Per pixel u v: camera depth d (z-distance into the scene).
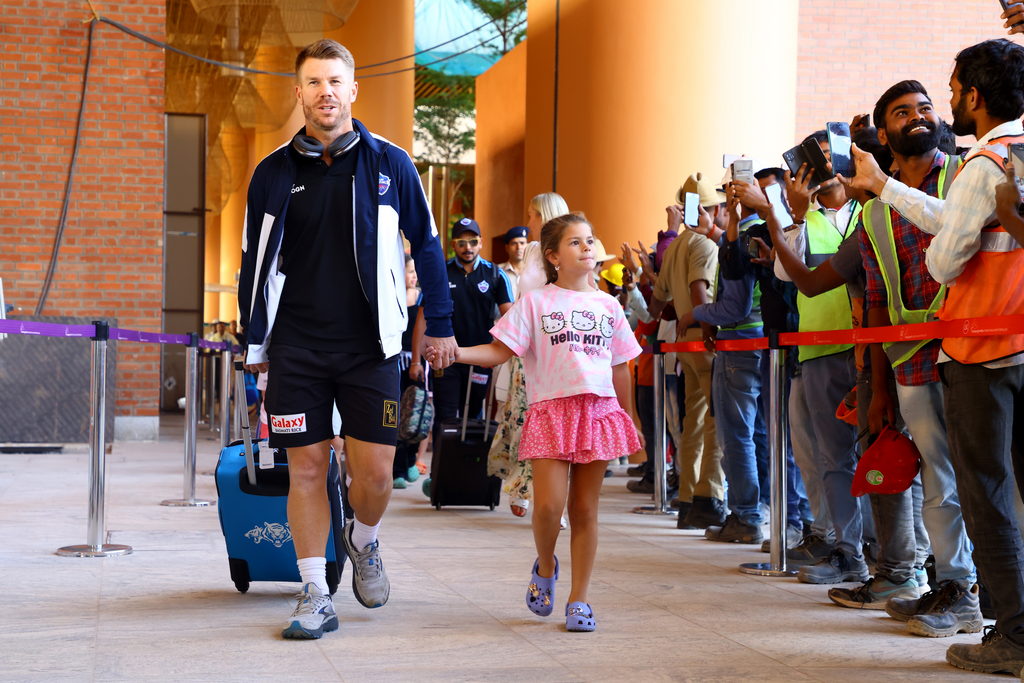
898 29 10.92
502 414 5.43
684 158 9.16
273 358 3.02
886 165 3.73
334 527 3.30
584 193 9.52
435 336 3.15
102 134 10.17
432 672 2.59
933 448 3.09
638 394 7.20
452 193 29.97
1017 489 2.86
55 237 10.09
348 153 3.06
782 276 3.93
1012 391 2.65
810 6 10.88
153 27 10.24
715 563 4.33
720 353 4.92
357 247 2.98
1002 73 2.64
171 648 2.79
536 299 3.21
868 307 3.35
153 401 10.32
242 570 3.46
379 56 15.45
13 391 8.91
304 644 2.86
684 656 2.79
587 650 2.85
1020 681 2.55
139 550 4.36
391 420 3.05
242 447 3.57
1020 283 2.62
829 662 2.75
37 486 6.60
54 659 2.65
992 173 2.57
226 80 13.78
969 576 3.12
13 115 10.02
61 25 10.09
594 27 9.42
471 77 28.34
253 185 3.07
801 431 4.14
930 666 2.72
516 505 5.60
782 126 9.41
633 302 7.09
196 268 14.48
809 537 4.11
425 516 5.70
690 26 9.15
